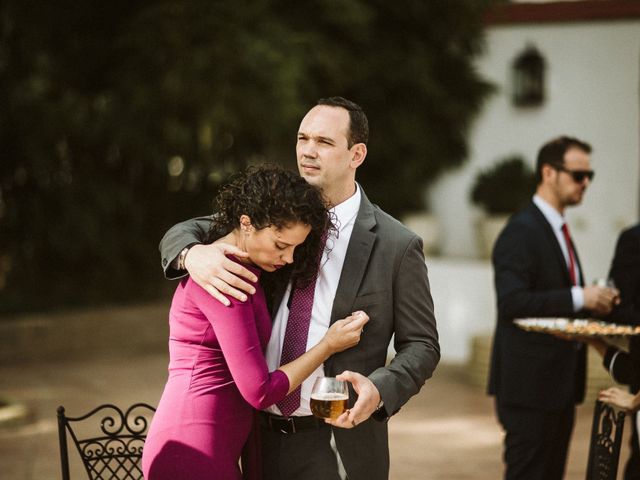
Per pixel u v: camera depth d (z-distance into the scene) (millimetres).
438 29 10516
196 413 2426
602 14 9156
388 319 2695
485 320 8977
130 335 9734
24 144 9422
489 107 10266
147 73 9430
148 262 10734
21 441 6023
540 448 3982
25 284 10281
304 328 2668
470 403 7203
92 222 9938
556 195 4195
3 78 9578
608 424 3057
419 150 10594
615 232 9117
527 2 9758
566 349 3965
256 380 2357
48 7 9797
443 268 9320
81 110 9570
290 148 10461
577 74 9453
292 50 9469
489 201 9492
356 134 2689
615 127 9172
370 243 2693
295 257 2625
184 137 9672
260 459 2635
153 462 2424
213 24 9031
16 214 9938
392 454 5719
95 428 6352
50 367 8664
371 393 2434
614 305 4062
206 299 2420
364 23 10000
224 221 2557
